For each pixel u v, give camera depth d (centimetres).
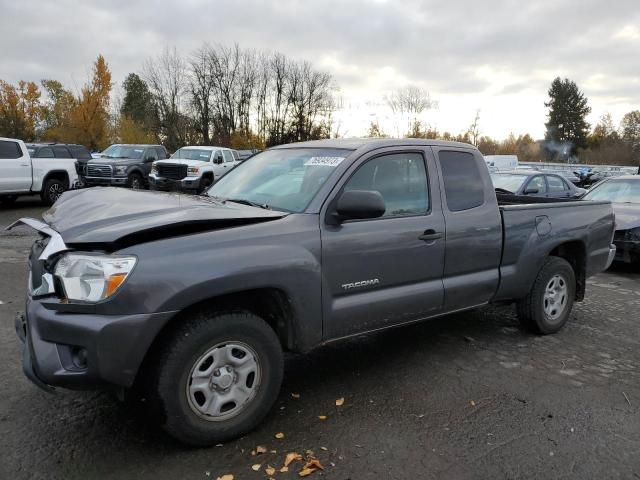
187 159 1905
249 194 402
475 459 303
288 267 320
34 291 297
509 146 7119
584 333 538
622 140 7744
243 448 308
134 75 7162
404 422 343
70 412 345
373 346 485
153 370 289
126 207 329
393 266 380
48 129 6134
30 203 1616
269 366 322
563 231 510
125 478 277
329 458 300
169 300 279
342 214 337
